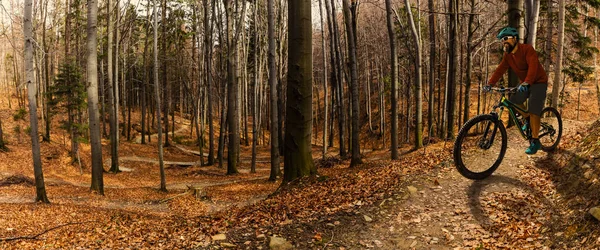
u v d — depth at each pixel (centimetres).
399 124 4312
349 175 758
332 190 670
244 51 3353
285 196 700
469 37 1984
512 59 498
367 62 4225
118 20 2755
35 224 922
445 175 626
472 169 617
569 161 539
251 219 574
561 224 418
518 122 520
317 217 548
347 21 1812
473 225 473
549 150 612
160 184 1977
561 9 1532
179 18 3569
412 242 461
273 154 1869
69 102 2492
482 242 436
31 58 1188
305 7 787
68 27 3053
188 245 511
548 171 559
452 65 1958
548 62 1897
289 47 810
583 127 707
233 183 1941
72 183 2048
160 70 3709
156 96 1823
